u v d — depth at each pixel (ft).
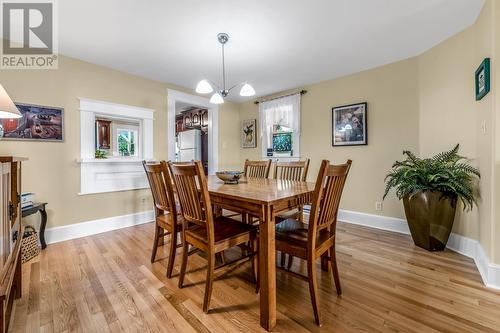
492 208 5.66
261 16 6.54
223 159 15.16
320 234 5.30
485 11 6.12
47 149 8.42
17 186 4.96
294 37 7.70
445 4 6.15
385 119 9.97
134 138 11.19
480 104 6.66
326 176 4.38
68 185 8.93
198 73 10.76
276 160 13.71
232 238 5.18
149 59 9.25
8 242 4.06
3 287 3.27
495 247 5.60
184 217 5.53
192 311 4.76
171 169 5.65
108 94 9.98
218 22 6.81
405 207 8.13
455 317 4.51
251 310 4.81
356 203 10.93
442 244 7.56
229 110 15.52
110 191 10.08
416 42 8.14
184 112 20.34
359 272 6.28
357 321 4.42
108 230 9.98
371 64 9.92
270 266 4.29
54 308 4.84
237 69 10.33
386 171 9.97
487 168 6.13
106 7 6.09
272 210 4.40
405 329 4.20
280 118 13.57
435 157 8.03
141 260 7.11
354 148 10.93
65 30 7.18
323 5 6.10
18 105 7.82
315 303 4.37
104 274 6.25
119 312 4.73
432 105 8.52
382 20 6.82
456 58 7.66
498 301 4.99
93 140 9.55
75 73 9.06
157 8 6.15
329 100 11.70
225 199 5.17
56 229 8.61
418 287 5.55
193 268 6.63
